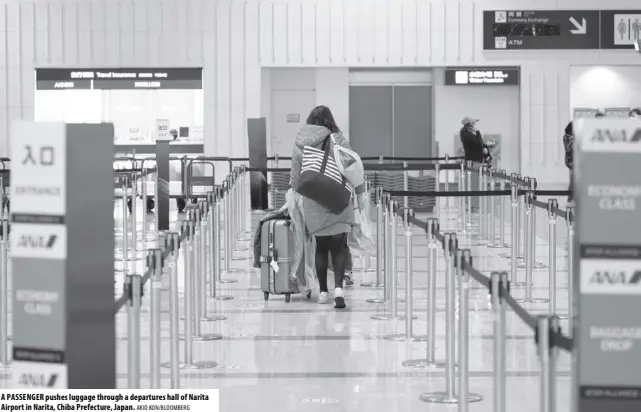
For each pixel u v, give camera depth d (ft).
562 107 90.74
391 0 90.02
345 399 23.82
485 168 62.23
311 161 34.96
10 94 89.35
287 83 93.56
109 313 17.88
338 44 90.22
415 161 94.73
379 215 41.81
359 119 94.79
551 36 90.22
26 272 15.56
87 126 16.38
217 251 43.34
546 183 91.20
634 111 79.15
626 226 14.14
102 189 17.29
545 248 54.60
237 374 26.45
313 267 37.11
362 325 33.19
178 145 89.71
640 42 83.15
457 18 90.02
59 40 89.35
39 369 15.64
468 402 22.44
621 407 14.17
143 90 89.66
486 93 92.32
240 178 64.90
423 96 94.68
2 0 88.99
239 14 90.02
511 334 31.37
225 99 90.22
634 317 14.14
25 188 15.51
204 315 34.99
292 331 32.24
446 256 24.02
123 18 89.45
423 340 30.68
